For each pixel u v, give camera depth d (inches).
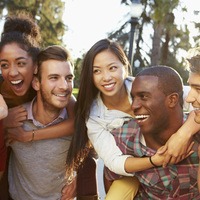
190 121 103.1
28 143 121.2
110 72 116.1
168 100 101.9
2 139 112.6
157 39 794.2
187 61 100.3
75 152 120.1
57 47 118.1
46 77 116.3
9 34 119.6
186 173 106.9
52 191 127.2
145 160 105.3
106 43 117.6
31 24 127.0
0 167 115.6
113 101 120.3
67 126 121.3
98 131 117.0
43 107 120.3
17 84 119.2
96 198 137.1
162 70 102.0
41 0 862.5
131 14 395.2
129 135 111.8
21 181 126.6
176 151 102.2
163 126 103.7
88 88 118.0
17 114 119.7
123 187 116.8
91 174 135.2
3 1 785.6
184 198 108.5
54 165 124.0
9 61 117.5
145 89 100.8
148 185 110.0
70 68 118.0
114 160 110.7
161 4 762.8
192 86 98.8
